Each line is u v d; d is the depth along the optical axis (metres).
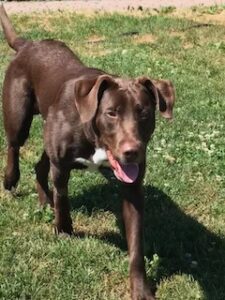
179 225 1.67
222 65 3.08
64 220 1.58
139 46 3.36
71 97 1.42
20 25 3.89
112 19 3.90
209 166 2.00
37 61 1.65
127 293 1.41
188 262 1.53
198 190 1.87
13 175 1.79
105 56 3.15
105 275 1.46
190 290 1.41
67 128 1.40
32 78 1.66
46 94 1.57
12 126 1.70
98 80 1.29
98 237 1.62
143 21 3.83
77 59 1.67
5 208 1.73
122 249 1.56
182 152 2.08
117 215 1.72
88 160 1.42
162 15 4.10
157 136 2.20
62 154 1.43
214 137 2.22
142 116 1.30
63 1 4.90
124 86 1.30
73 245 1.54
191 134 2.22
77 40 3.53
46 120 1.48
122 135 1.27
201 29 3.65
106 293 1.40
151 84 1.32
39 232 1.62
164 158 2.03
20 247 1.53
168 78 2.85
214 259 1.55
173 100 1.33
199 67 3.03
